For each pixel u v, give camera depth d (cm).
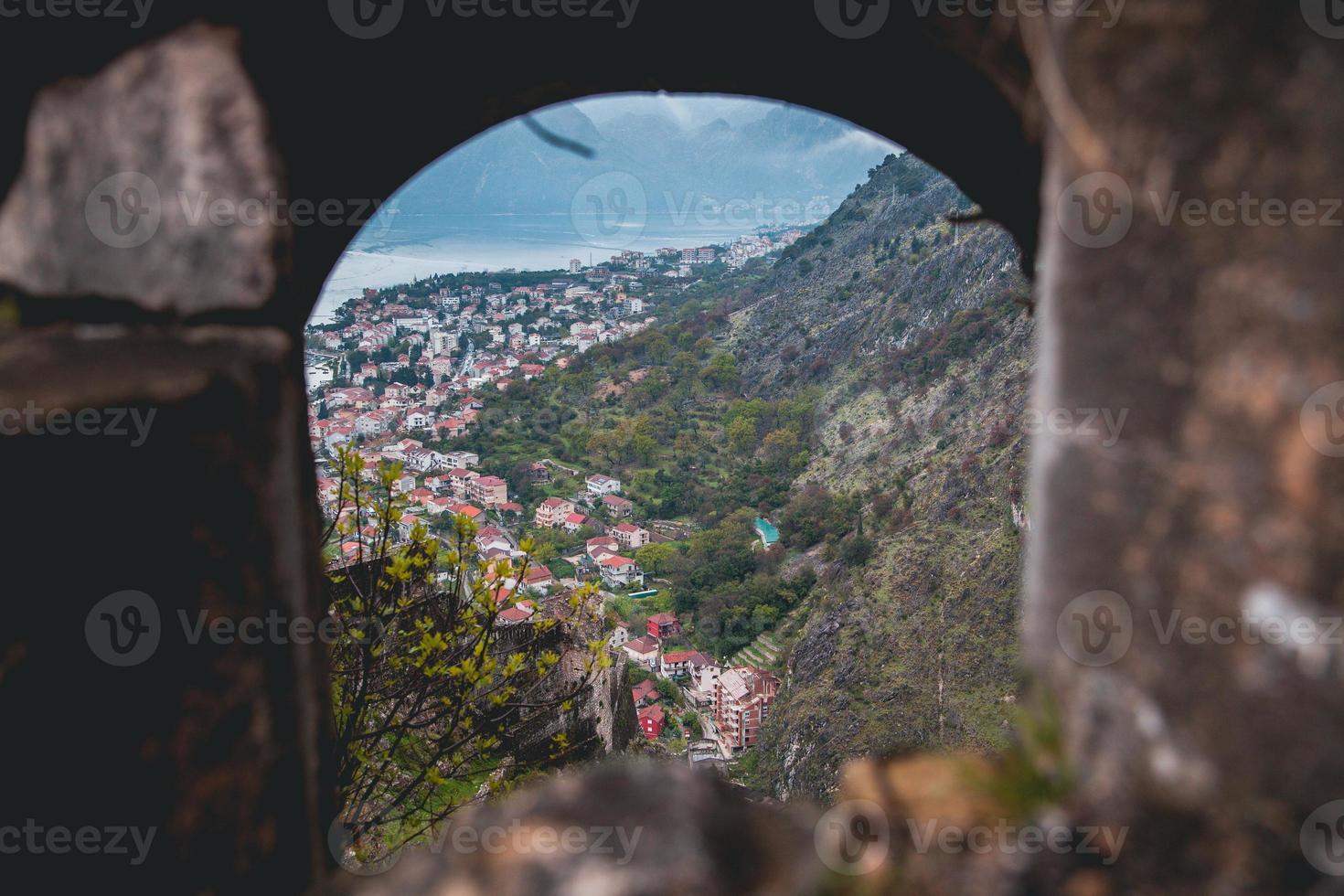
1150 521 568
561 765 2886
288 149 960
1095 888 559
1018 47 859
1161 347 560
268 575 767
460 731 2125
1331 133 477
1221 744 527
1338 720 477
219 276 791
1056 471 636
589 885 580
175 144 784
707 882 586
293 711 808
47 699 585
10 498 562
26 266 835
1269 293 503
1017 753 677
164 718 666
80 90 806
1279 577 501
